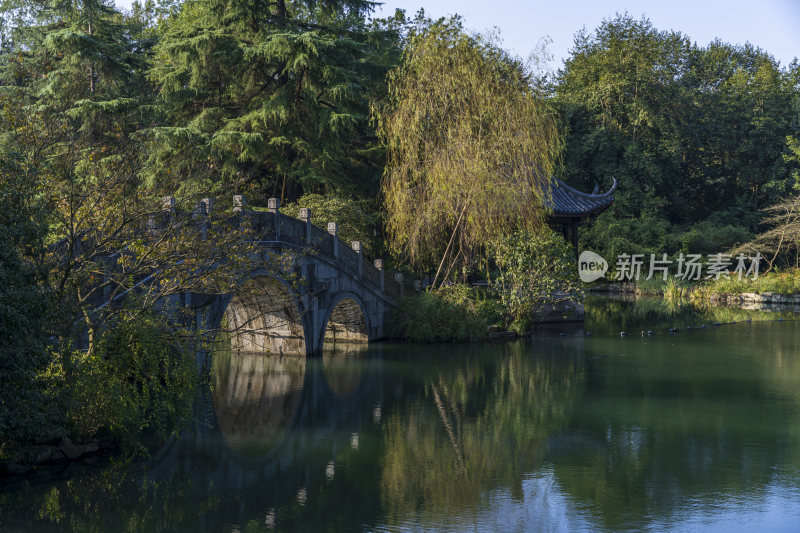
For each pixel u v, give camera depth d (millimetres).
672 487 10492
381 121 26500
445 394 16891
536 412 15117
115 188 13070
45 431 10680
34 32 31828
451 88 25250
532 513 9484
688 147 61000
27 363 9266
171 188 17000
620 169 54000
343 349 23484
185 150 24266
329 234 22000
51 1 32594
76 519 9172
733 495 10156
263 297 21062
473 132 25531
